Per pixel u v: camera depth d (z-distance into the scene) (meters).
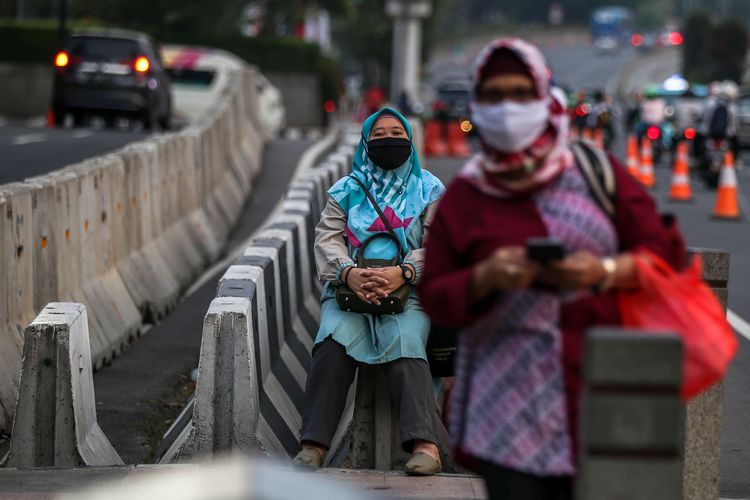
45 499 12.91
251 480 6.21
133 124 75.62
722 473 17.05
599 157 9.16
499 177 9.04
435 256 9.20
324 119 132.38
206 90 95.44
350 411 17.92
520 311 8.92
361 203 16.30
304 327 21.52
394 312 15.56
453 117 94.00
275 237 20.19
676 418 8.03
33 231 19.62
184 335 25.98
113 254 25.08
